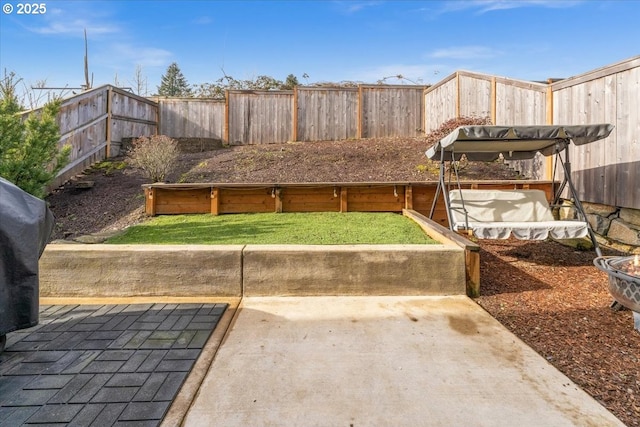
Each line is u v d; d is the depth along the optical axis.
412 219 5.21
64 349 2.28
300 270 3.31
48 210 2.33
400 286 3.31
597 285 3.49
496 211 4.99
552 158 5.74
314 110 10.05
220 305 3.08
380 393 1.86
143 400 1.78
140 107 9.55
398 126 10.12
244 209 5.85
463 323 2.70
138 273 3.31
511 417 1.67
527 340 2.43
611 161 4.58
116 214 5.77
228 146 9.98
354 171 6.88
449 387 1.90
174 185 5.66
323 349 2.31
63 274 3.30
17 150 4.55
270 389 1.89
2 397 1.79
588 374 2.01
